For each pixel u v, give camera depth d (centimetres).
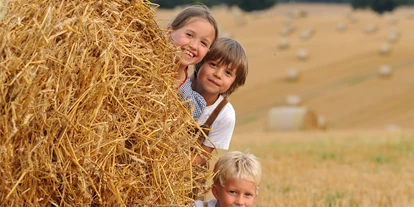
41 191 667
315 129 4184
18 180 643
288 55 7462
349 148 2698
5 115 642
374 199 1470
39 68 659
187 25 902
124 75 729
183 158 777
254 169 884
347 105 5803
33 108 649
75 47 686
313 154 2486
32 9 686
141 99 745
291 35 8781
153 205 742
